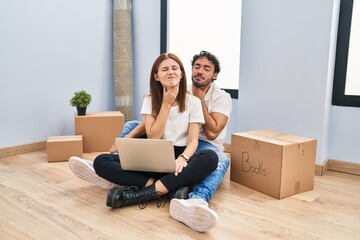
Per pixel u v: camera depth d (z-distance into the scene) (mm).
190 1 2854
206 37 2793
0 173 2035
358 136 2123
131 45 3145
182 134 1726
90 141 2578
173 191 1535
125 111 3098
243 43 2359
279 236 1289
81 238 1246
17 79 2439
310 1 2033
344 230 1352
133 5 3160
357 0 2076
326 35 1997
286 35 2148
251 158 1797
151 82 1736
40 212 1469
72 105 2596
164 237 1259
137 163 1547
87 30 2867
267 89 2275
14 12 2365
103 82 3061
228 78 2697
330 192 1791
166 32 3002
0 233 1277
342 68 2141
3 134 2412
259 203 1616
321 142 2092
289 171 1675
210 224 1235
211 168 1547
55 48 2646
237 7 2570
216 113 1884
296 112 2166
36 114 2586
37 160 2342
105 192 1724
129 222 1379
